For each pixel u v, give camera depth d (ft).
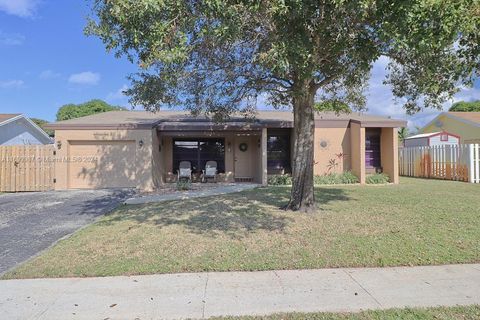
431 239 22.49
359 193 42.96
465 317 13.00
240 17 17.70
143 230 25.94
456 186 50.60
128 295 15.30
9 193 50.49
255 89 32.58
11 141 79.82
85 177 54.13
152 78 26.89
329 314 13.33
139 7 15.52
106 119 59.62
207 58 27.96
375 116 63.05
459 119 90.22
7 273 18.01
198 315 13.44
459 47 20.63
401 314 13.25
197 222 28.04
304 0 16.85
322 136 60.34
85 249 21.59
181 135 59.26
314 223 26.73
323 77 29.14
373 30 18.63
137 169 53.26
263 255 19.99
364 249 20.71
